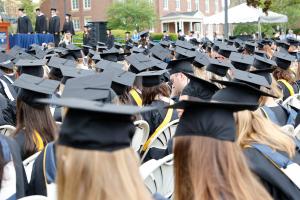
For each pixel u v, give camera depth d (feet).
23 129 11.96
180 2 208.85
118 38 119.34
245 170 6.48
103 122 5.20
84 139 4.97
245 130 9.09
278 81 22.79
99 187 4.71
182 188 6.57
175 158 6.77
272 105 13.97
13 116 19.15
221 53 38.65
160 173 11.30
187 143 6.70
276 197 8.61
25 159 11.73
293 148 9.11
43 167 10.02
